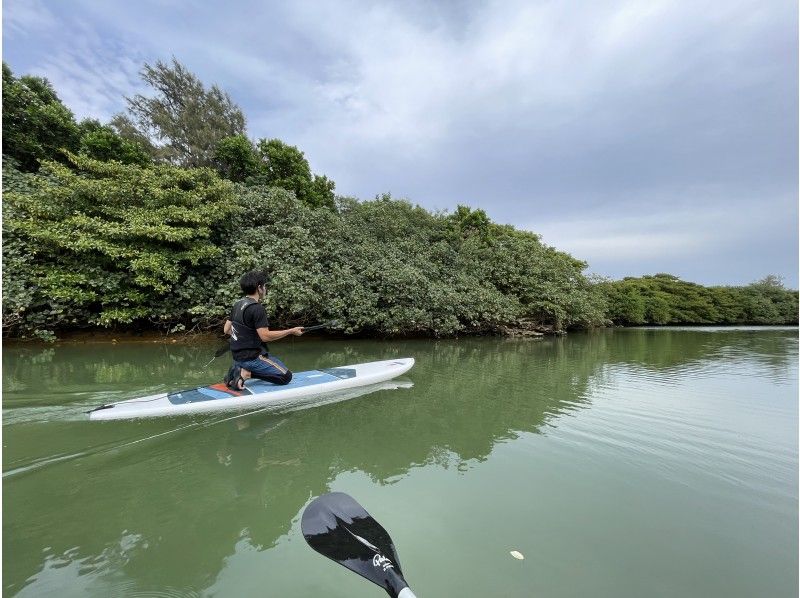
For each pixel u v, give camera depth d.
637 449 3.14
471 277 12.76
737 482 2.59
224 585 1.59
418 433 3.47
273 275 8.40
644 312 23.81
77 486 2.42
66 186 7.84
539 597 1.54
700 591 1.60
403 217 14.03
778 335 17.19
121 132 18.03
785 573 1.73
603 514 2.18
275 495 2.36
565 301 14.44
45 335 7.14
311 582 1.62
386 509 2.19
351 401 4.52
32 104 9.63
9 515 2.10
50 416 3.62
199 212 8.27
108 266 7.92
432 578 1.64
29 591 1.52
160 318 8.19
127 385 4.74
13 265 6.73
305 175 14.12
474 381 5.77
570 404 4.49
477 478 2.60
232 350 4.23
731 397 4.89
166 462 2.79
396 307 9.95
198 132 18.92
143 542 1.88
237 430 3.46
